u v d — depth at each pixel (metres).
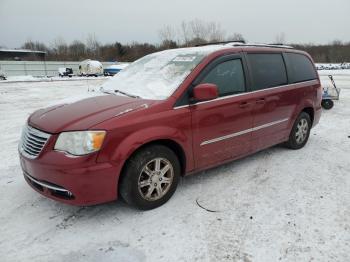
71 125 2.86
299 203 3.41
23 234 2.87
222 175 4.14
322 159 4.79
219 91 3.70
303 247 2.67
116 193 2.95
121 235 2.85
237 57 4.00
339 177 4.11
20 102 12.63
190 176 4.10
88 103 3.38
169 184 3.36
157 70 3.86
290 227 2.96
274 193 3.65
